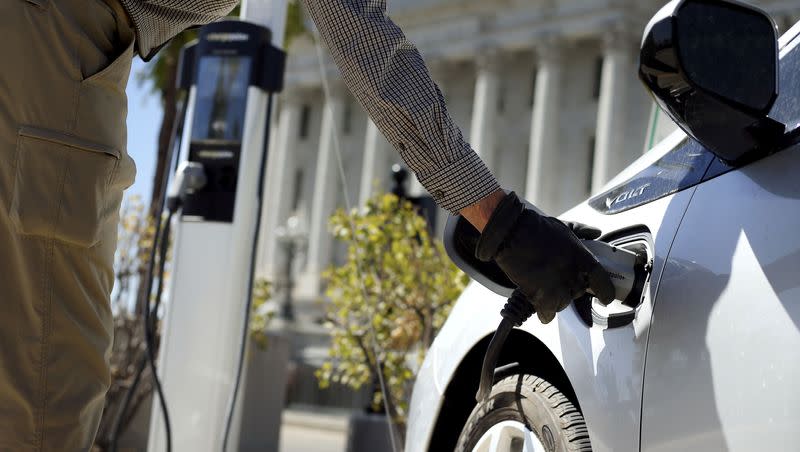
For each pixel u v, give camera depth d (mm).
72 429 1259
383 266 5156
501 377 1866
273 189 45625
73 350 1271
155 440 3332
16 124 1221
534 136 37938
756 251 1230
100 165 1282
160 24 1425
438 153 1287
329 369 5551
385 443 6527
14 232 1215
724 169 1381
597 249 1434
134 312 6648
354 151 44375
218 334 3363
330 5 1273
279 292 23906
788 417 1099
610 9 36719
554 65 38188
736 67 1277
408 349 5121
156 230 3387
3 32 1214
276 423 8195
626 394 1383
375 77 1271
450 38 41156
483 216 1312
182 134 3547
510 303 1366
